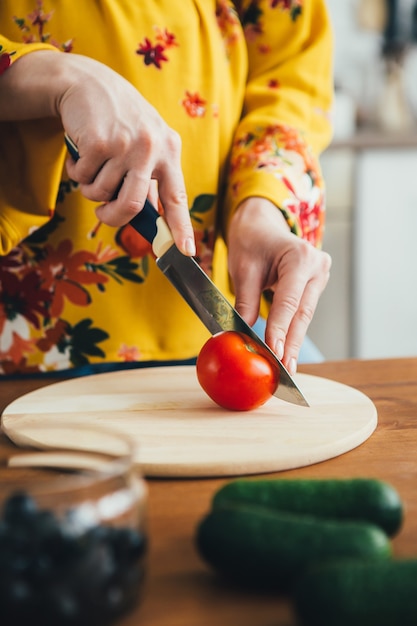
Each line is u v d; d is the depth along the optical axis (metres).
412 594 0.44
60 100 0.94
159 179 0.96
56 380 1.11
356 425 0.85
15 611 0.44
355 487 0.55
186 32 1.17
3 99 0.97
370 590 0.44
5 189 1.08
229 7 1.25
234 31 1.25
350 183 2.85
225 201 1.22
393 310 2.96
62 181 1.14
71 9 1.12
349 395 0.96
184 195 0.96
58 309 1.19
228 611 0.51
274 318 0.95
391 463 0.78
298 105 1.26
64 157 1.09
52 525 0.45
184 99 1.18
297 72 1.29
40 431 0.83
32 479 0.68
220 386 0.88
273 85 1.29
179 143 0.96
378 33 3.29
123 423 0.87
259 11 1.30
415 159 2.86
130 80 1.15
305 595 0.45
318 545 0.49
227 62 1.25
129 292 1.19
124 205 0.92
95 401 0.95
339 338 2.98
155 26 1.15
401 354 3.00
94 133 0.90
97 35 1.13
